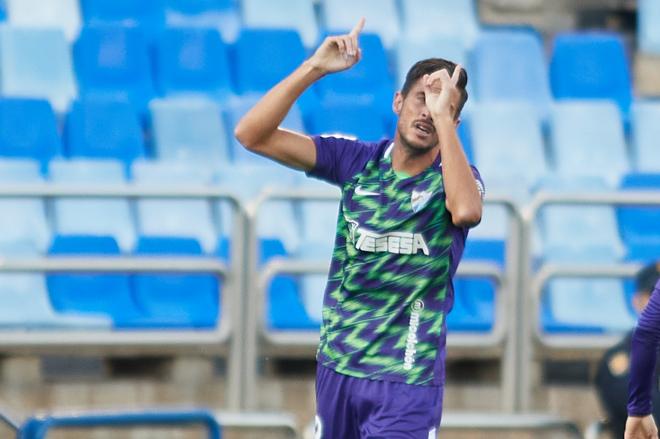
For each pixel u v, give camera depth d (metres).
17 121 33.38
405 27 41.50
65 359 28.31
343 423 16.45
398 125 16.31
